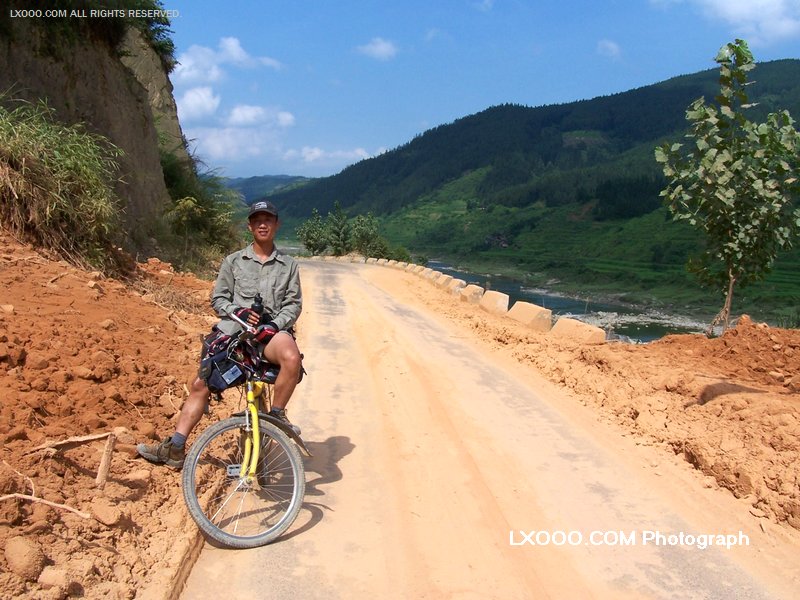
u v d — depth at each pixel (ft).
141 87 59.57
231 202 77.46
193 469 13.30
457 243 508.94
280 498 15.60
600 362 28.66
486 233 506.07
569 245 400.26
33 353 16.89
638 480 17.84
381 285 74.13
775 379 24.07
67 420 15.06
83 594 10.45
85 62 46.96
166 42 84.74
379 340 36.70
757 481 16.52
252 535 13.82
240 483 14.01
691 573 13.32
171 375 20.25
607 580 12.99
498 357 33.60
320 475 17.56
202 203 72.95
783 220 22.26
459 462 18.80
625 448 20.29
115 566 11.46
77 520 11.93
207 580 12.37
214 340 15.02
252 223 15.64
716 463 17.80
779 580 13.16
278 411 15.02
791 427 18.07
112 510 12.55
